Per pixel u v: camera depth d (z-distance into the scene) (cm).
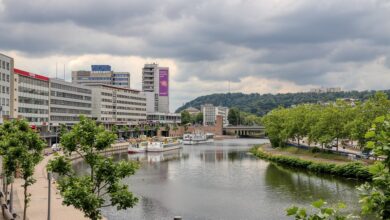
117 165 4056
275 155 16438
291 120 18488
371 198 1506
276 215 7119
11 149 5522
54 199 7794
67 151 4209
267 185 10200
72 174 4312
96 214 3881
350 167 11094
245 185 10269
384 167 1538
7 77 17000
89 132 4031
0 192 7475
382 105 12369
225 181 11012
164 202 8256
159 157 19338
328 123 14662
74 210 6881
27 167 5631
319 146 18850
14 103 18900
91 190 3959
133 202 4056
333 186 9744
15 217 5697
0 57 16362
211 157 18938
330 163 12194
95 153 4103
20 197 7919
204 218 6981
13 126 6075
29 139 5841
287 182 10600
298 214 1656
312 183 10300
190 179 11494
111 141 4097
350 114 14000
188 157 19138
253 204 8019
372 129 1555
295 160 14188
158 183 10788
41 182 9888
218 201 8356
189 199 8581
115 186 4047
